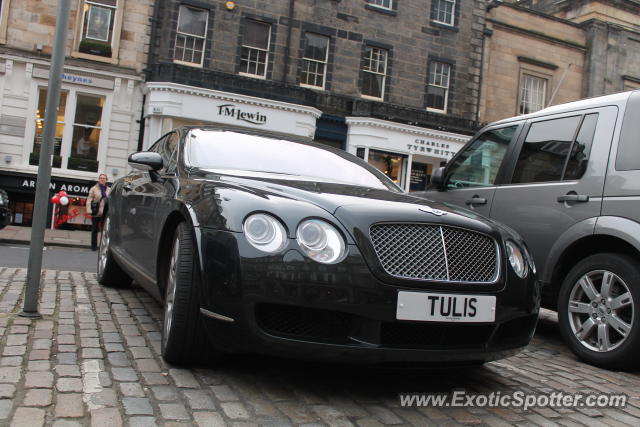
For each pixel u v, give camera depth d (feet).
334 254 8.54
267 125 55.62
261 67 58.80
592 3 74.18
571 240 13.60
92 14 53.78
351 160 14.40
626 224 12.41
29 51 52.16
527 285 9.89
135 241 13.85
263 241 8.59
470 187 17.67
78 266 26.68
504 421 8.79
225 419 7.82
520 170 15.99
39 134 53.16
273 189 9.78
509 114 70.08
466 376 11.12
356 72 62.39
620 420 9.27
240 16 57.47
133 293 17.01
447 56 66.69
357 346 8.46
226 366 10.14
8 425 7.06
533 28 71.67
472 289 9.12
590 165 13.78
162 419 7.64
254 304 8.39
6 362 9.45
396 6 64.18
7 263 24.54
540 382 11.18
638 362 12.12
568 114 15.14
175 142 14.21
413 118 62.64
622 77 75.41
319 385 9.61
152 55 55.01
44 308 13.76
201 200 9.78
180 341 9.50
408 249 8.96
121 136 54.39
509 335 9.89
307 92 57.52
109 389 8.55
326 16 61.16
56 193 52.37
